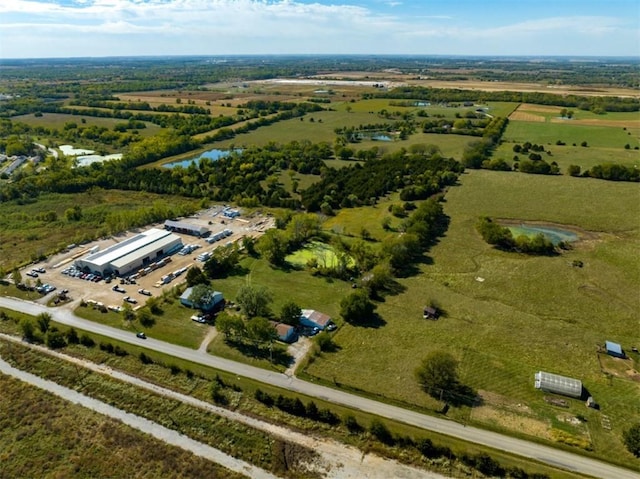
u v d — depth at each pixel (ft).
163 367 246.27
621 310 299.38
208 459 189.88
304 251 396.78
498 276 345.10
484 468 181.68
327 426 205.26
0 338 275.39
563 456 189.37
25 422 210.38
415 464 185.98
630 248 385.91
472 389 228.43
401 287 331.36
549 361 250.57
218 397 222.69
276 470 184.24
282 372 242.37
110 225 440.86
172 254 398.62
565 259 369.71
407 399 221.66
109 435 202.08
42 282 344.90
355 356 254.88
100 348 262.26
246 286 292.81
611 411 214.07
